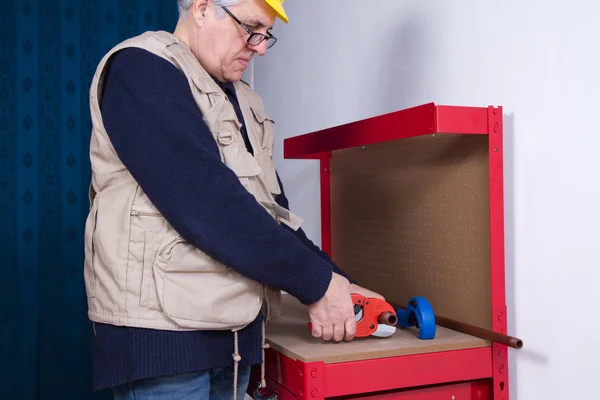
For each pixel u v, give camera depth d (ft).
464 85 4.99
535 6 4.28
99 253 3.40
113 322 3.30
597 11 3.82
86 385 9.05
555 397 4.18
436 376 3.86
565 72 4.06
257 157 3.96
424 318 4.00
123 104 3.24
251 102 4.24
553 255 4.18
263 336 3.90
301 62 7.90
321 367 3.56
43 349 8.89
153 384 3.40
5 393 8.70
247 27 3.62
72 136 9.05
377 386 3.70
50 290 8.95
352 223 5.99
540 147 4.27
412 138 4.83
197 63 3.62
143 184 3.19
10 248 8.78
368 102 6.35
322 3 7.30
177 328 3.30
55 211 9.00
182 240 3.32
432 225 4.77
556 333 4.17
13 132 8.82
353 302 3.94
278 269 3.33
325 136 5.28
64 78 9.01
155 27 9.50
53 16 9.03
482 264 4.21
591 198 3.88
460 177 4.42
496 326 4.09
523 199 4.44
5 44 8.82
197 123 3.31
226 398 4.15
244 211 3.20
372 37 6.25
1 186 8.77
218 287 3.41
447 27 5.17
